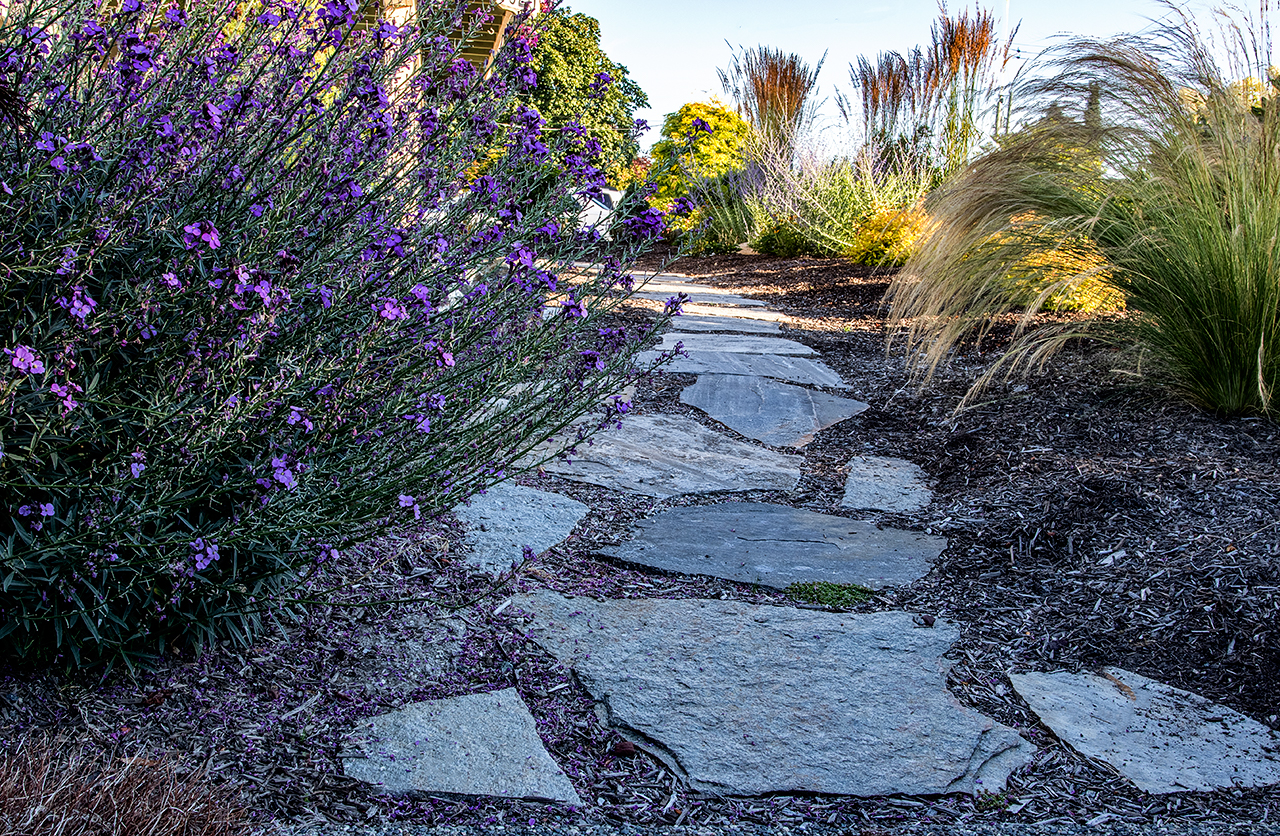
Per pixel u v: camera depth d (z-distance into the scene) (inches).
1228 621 108.2
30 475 73.2
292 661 93.0
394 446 98.1
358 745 82.3
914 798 81.6
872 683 98.8
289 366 80.3
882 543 138.0
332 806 74.3
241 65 88.7
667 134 635.5
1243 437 155.1
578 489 152.9
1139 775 85.7
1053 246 191.5
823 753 86.7
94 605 80.0
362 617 102.7
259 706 85.4
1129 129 184.4
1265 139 168.2
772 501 155.8
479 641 102.2
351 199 90.0
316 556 91.0
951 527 142.5
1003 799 82.0
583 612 111.0
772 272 438.3
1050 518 136.9
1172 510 132.9
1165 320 171.3
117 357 82.9
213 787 72.4
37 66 78.2
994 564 129.6
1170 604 113.2
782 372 232.2
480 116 105.3
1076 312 239.0
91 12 82.3
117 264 81.7
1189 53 177.5
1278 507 128.7
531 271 100.0
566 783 80.7
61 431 72.7
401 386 94.3
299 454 87.5
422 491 96.3
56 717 78.6
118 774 67.1
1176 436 158.1
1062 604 117.5
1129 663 105.2
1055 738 91.3
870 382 224.2
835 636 108.3
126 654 83.7
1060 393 187.3
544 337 109.4
